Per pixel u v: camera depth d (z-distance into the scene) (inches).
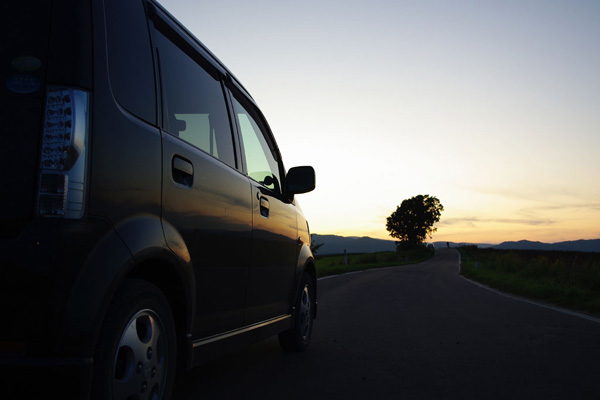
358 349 205.6
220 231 116.3
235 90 150.7
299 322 191.0
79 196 71.9
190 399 129.2
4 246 68.1
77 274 70.2
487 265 1148.5
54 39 75.1
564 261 801.6
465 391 145.4
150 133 92.0
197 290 105.6
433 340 228.7
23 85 73.3
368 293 475.8
